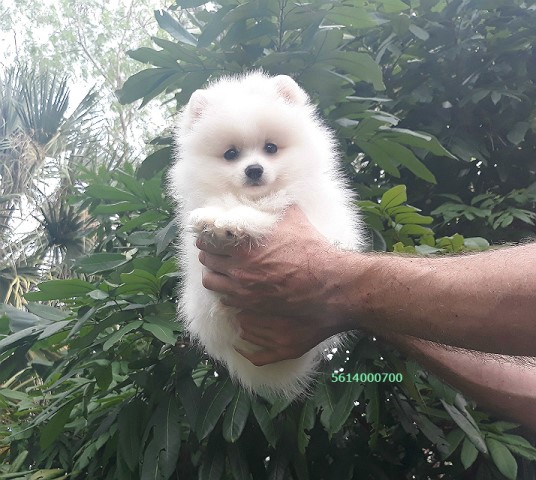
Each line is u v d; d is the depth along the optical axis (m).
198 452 0.63
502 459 0.57
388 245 0.67
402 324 0.39
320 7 0.66
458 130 0.84
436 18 0.87
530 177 0.86
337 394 0.55
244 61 0.70
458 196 0.84
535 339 0.34
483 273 0.36
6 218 1.69
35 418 0.71
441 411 0.61
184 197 0.54
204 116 0.54
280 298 0.42
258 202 0.48
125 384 0.62
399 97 0.84
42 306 0.64
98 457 0.67
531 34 0.84
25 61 2.41
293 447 0.58
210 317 0.48
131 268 0.68
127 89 0.70
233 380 0.54
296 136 0.52
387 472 0.66
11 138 1.74
